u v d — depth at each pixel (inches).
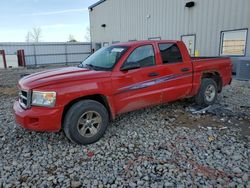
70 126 131.5
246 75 361.7
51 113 125.0
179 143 138.5
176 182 100.7
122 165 115.5
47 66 937.5
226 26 419.8
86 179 104.6
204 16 459.2
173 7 535.5
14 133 157.9
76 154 127.5
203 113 193.6
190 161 117.5
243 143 136.9
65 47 1052.5
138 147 134.5
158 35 602.2
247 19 383.9
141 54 160.9
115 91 146.6
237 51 409.7
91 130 139.7
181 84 184.4
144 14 647.8
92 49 1074.1
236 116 184.9
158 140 143.3
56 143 141.6
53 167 115.0
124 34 773.3
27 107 130.3
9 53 946.7
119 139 145.8
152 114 193.0
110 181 102.8
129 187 98.4
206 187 97.0
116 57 155.1
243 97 249.6
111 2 823.7
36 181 103.7
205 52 469.1
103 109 143.3
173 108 208.7
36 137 150.8
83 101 136.6
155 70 165.5
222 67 219.9
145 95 162.2
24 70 737.0
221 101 233.3
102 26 921.5
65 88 128.2
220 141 140.1
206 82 207.0
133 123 173.2
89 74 139.7
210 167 111.7
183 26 514.0
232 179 102.0
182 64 183.3
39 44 995.3
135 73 155.1
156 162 117.3
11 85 385.4
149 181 102.0
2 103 247.8
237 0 394.3
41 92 125.5
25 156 126.1
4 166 116.3
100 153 128.5
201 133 152.7
